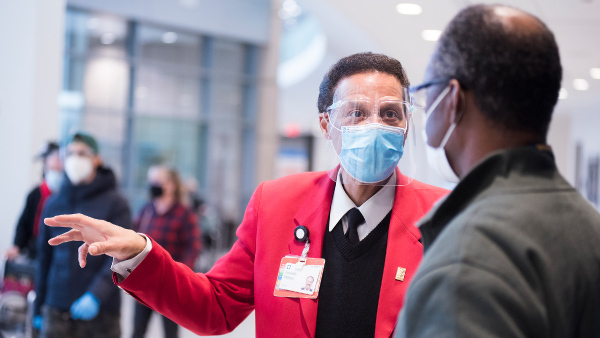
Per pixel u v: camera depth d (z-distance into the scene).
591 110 13.49
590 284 0.78
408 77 1.31
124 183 10.34
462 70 0.85
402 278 1.24
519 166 0.82
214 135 11.45
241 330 5.30
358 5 6.39
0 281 4.12
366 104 1.26
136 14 10.29
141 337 4.14
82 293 3.05
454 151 0.90
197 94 11.25
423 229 0.88
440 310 0.73
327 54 13.48
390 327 1.22
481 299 0.71
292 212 1.37
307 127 20.05
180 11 10.80
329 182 1.38
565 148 15.16
